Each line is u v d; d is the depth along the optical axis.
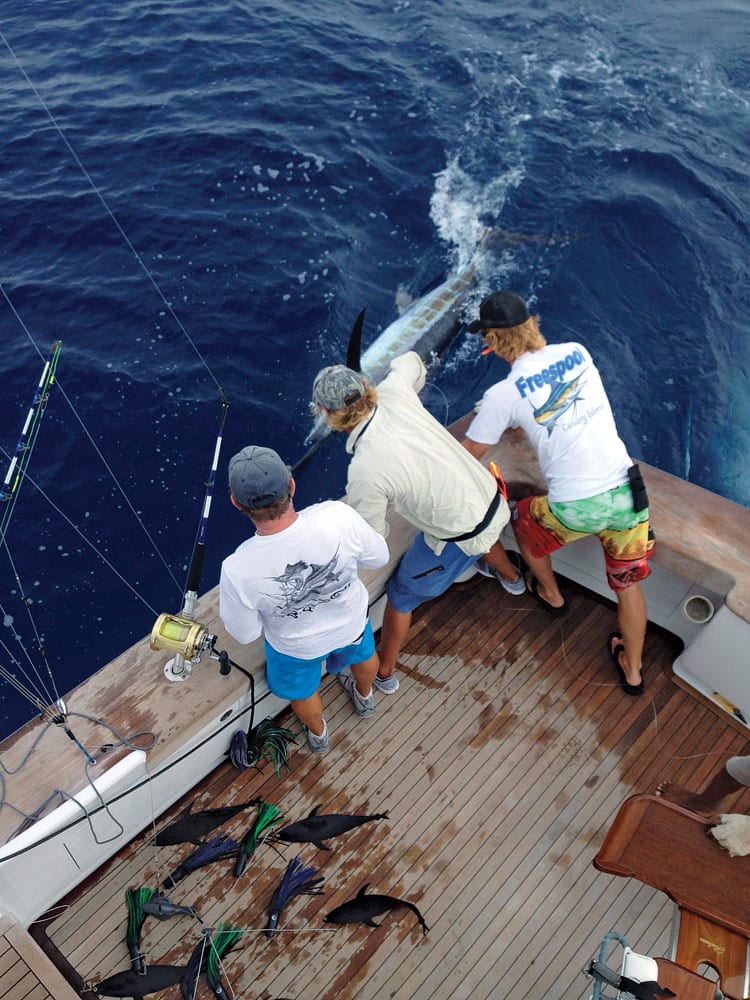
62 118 9.39
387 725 3.46
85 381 6.71
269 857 3.07
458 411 7.04
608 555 3.12
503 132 9.91
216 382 6.82
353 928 2.91
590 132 10.14
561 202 9.07
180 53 10.55
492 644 3.74
